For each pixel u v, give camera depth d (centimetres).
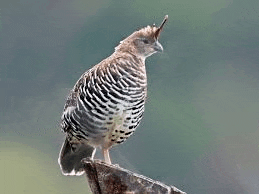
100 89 1211
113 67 1217
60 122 1298
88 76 1224
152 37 1241
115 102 1213
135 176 1074
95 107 1216
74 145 1280
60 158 1296
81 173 1298
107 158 1270
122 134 1244
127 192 1076
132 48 1241
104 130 1231
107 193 1087
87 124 1230
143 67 1239
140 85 1226
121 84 1212
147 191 1070
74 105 1235
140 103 1232
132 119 1233
